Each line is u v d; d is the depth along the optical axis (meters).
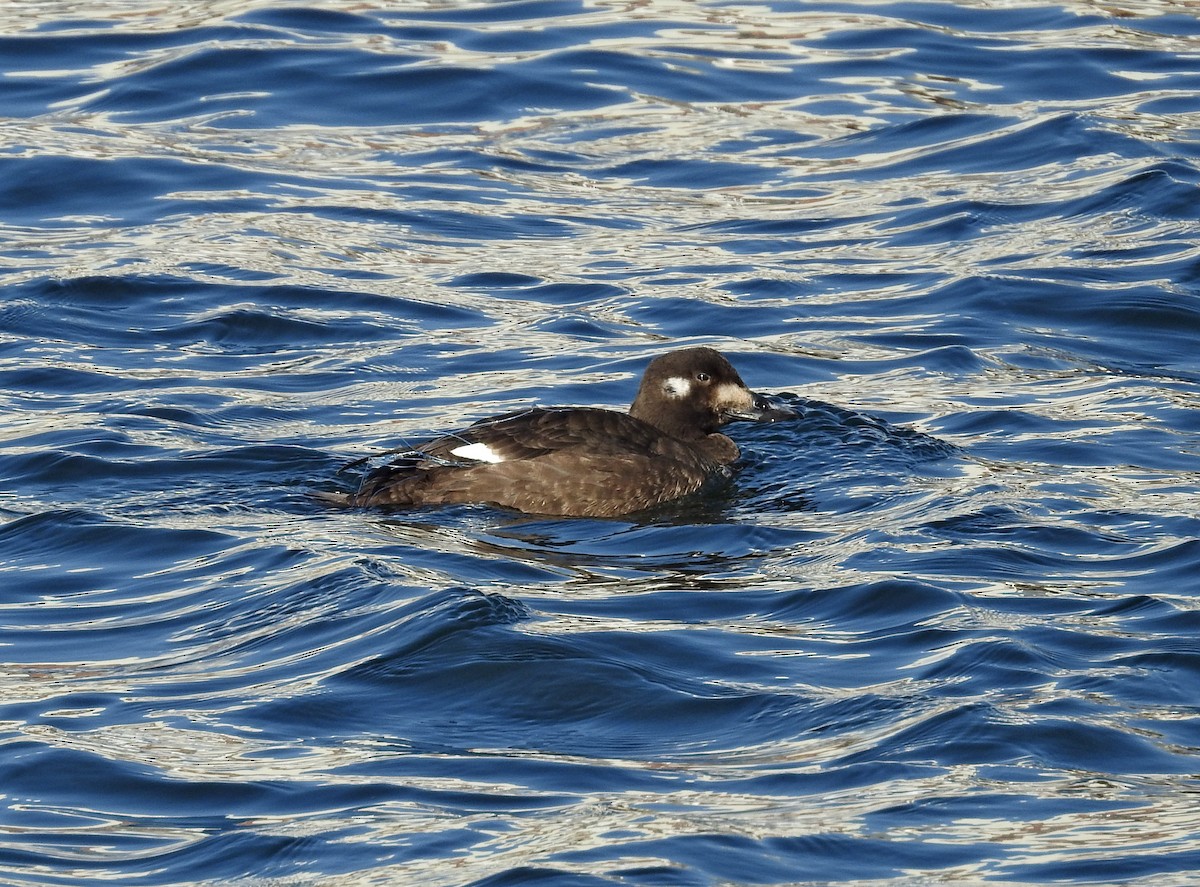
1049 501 13.30
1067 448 14.59
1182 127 23.30
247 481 14.02
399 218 21.03
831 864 7.98
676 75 25.77
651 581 11.95
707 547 12.85
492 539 12.93
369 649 10.51
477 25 27.47
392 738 9.46
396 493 13.66
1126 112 23.91
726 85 25.47
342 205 21.33
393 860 8.05
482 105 24.72
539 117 24.42
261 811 8.63
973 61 26.09
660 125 24.14
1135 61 25.83
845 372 16.83
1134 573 11.74
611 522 13.52
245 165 22.45
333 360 17.00
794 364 16.97
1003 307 18.28
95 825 8.53
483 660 10.28
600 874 7.80
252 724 9.61
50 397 15.82
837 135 23.73
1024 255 19.64
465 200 21.69
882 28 27.45
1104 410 15.56
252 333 17.69
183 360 16.91
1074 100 24.53
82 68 25.56
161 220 20.72
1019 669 10.10
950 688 9.91
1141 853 8.01
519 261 19.89
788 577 11.95
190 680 10.23
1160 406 15.58
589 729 9.59
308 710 9.77
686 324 18.11
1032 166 22.36
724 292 18.95
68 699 9.96
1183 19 27.50
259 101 24.59
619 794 8.74
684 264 19.84
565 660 10.29
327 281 19.03
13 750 9.27
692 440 15.02
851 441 15.06
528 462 13.76
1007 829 8.31
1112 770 8.94
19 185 21.59
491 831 8.31
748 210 21.47
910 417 15.62
